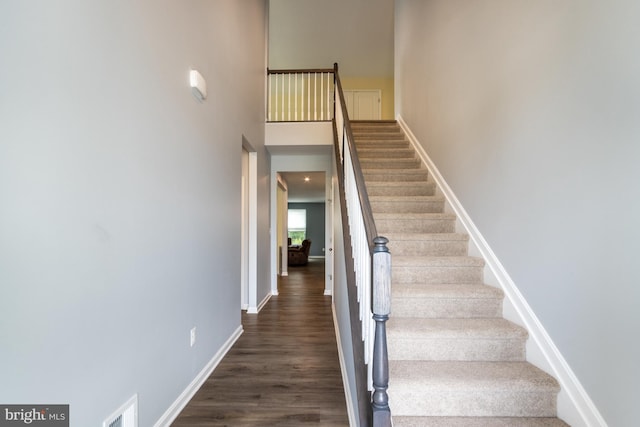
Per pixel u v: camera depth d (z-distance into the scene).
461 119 2.83
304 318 4.05
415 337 1.87
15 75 0.95
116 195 1.37
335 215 3.37
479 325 1.96
